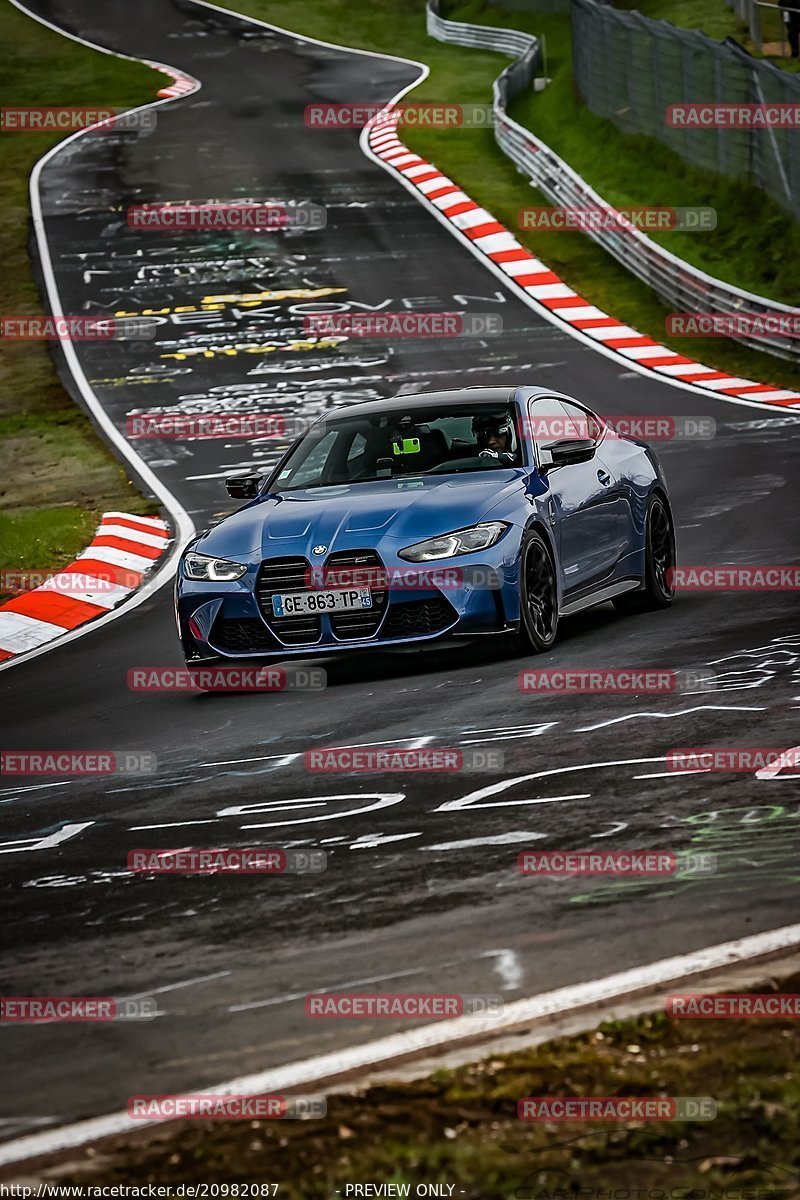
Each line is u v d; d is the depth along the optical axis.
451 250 111.38
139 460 70.94
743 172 108.12
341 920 16.98
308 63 192.00
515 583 31.56
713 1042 12.78
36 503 64.38
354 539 31.59
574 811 20.33
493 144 141.62
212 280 108.00
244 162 142.50
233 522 33.72
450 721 27.00
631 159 123.19
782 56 133.12
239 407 80.06
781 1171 10.66
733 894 16.48
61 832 22.80
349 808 21.86
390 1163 11.07
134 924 17.66
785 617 33.72
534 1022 13.59
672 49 117.50
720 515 49.19
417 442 34.88
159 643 39.66
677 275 95.12
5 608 45.81
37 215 129.12
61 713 33.06
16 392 86.88
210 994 15.09
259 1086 12.62
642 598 37.66
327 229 118.81
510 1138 11.38
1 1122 12.53
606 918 16.14
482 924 16.36
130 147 152.12
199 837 21.31
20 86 186.00
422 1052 13.10
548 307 97.31
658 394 76.25
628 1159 10.95
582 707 26.89
